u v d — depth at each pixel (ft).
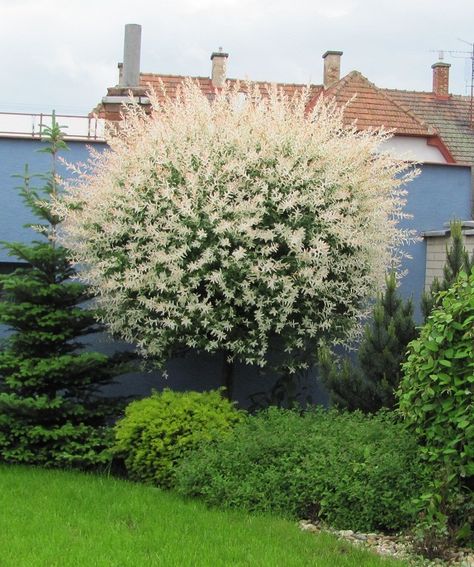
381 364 27.09
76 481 25.70
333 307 30.09
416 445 21.24
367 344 27.63
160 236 28.50
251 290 28.27
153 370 34.14
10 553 17.67
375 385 26.96
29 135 35.83
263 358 30.76
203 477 23.24
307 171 29.53
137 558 17.48
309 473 21.53
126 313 29.76
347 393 27.07
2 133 35.63
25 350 29.37
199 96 31.53
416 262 37.60
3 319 28.73
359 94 68.13
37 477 25.96
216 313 28.60
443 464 20.17
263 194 28.99
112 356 32.50
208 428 25.99
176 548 18.26
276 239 28.91
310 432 24.21
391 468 20.62
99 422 29.89
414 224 37.70
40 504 22.29
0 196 35.63
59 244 31.27
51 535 19.15
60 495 23.49
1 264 36.60
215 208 28.45
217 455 23.61
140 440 26.13
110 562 17.15
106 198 29.78
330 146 30.27
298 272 28.43
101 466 28.12
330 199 29.68
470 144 78.33
